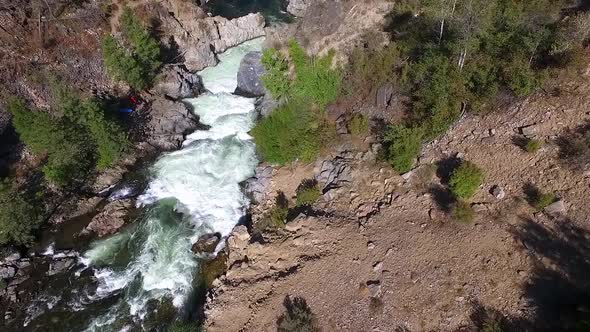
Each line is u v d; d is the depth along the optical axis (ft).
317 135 95.66
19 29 111.34
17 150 100.37
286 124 97.60
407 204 76.43
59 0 120.47
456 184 71.10
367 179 84.02
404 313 62.28
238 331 65.62
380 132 90.53
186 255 82.17
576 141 67.31
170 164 103.86
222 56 142.31
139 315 73.87
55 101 109.60
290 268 73.05
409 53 96.73
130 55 118.21
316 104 100.78
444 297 62.23
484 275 62.54
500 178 71.67
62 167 94.63
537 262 60.90
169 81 122.62
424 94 87.25
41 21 115.34
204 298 73.56
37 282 80.38
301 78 100.37
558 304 56.08
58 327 73.05
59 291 78.79
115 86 119.34
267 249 76.95
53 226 90.94
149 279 79.36
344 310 64.64
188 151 107.34
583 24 75.72
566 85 74.08
